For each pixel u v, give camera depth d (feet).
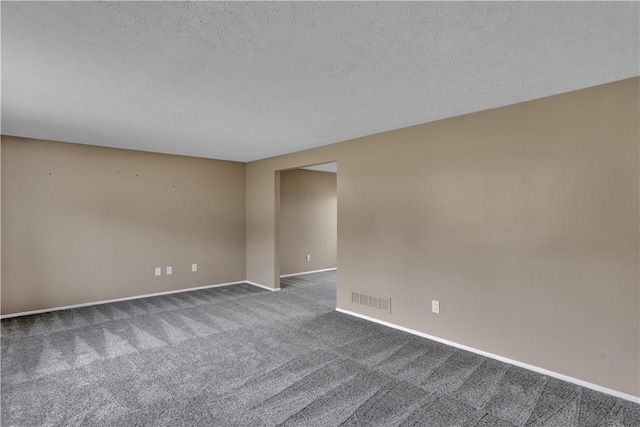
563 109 8.83
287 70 7.50
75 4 5.05
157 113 10.64
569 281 8.71
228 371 9.26
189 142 14.96
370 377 8.93
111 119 11.27
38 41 6.17
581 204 8.55
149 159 17.17
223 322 13.29
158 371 9.24
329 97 9.21
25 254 14.02
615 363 8.07
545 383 8.62
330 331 12.29
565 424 7.00
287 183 22.70
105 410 7.43
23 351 10.48
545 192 9.12
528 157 9.43
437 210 11.40
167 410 7.45
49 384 8.52
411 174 12.12
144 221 17.03
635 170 7.82
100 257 15.79
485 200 10.27
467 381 8.73
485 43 6.30
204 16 5.41
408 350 10.64
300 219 23.41
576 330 8.61
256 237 19.98
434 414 7.34
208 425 6.95
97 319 13.56
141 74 7.69
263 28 5.77
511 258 9.72
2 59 6.89
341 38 6.12
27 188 14.05
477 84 8.30
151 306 15.46
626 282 7.93
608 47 6.43
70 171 15.01
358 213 13.93
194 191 18.70
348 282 14.34
